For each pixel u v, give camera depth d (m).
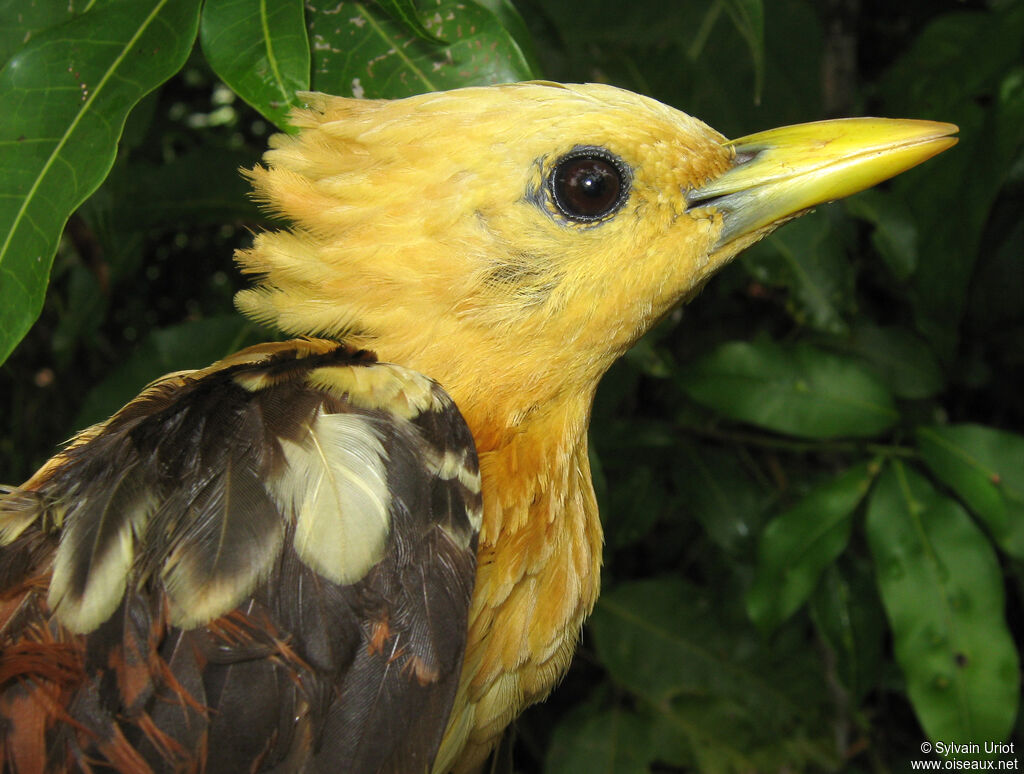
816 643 0.38
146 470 0.23
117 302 0.52
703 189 0.25
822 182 0.25
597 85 0.25
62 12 0.25
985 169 0.30
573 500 0.25
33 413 0.44
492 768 0.26
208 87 0.46
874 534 0.31
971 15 0.34
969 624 0.30
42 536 0.23
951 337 0.32
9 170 0.23
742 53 0.34
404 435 0.23
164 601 0.22
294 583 0.22
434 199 0.24
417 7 0.25
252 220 0.32
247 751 0.22
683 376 0.32
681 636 0.35
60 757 0.22
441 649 0.22
